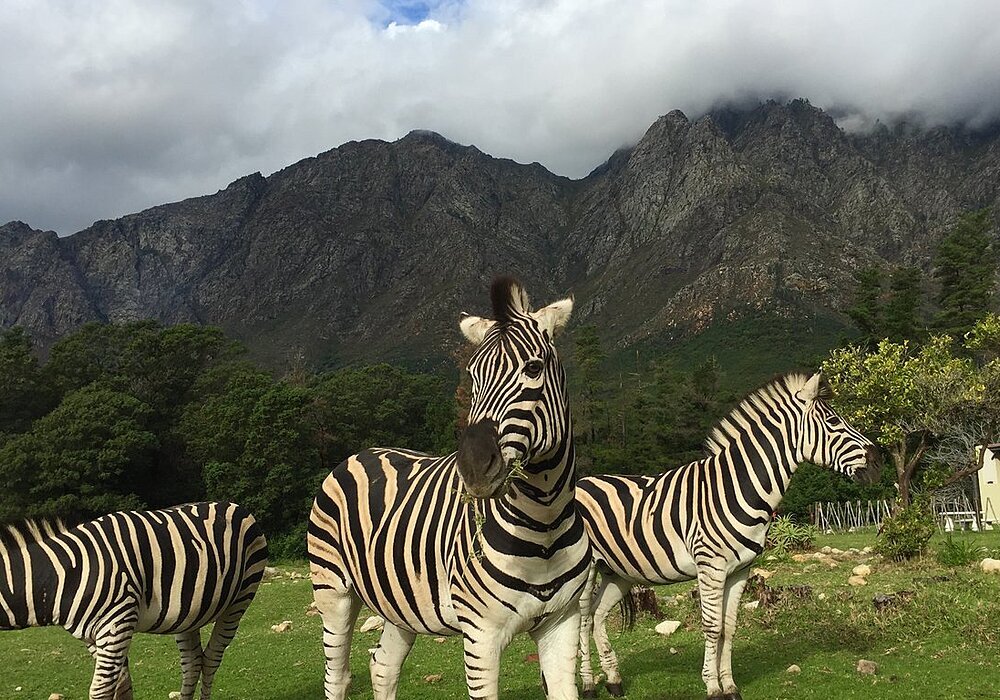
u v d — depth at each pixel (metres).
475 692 3.15
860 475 6.11
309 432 32.72
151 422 37.66
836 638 7.06
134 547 5.41
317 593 4.29
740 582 5.84
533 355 2.82
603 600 6.25
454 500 3.49
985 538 15.30
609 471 38.09
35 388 37.72
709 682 5.58
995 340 22.55
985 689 5.54
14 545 5.31
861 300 35.69
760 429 5.94
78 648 9.06
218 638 6.01
